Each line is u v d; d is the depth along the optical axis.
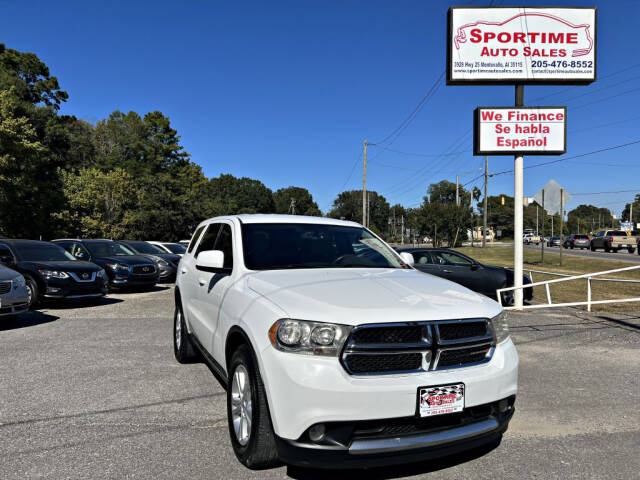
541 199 19.42
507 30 9.95
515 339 6.95
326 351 2.64
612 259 28.33
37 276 9.92
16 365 5.59
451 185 102.69
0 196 27.33
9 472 3.01
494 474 3.06
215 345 3.89
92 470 3.05
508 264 25.27
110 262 13.18
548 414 4.12
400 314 2.78
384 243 4.82
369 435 2.63
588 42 10.00
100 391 4.64
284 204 125.00
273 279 3.46
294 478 2.98
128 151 68.12
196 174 68.81
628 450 3.42
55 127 37.50
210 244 4.94
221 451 3.36
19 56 51.16
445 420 2.79
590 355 6.07
